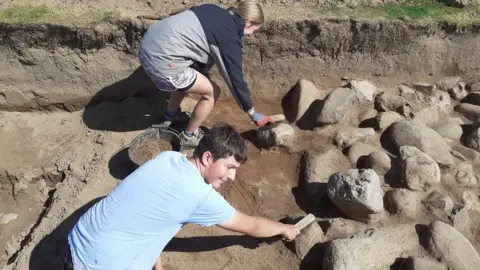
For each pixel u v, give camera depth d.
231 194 3.10
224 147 2.07
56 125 3.82
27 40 3.59
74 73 3.78
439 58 3.84
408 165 3.00
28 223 3.40
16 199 3.53
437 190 3.03
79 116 3.86
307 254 2.74
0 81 3.80
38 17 3.55
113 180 3.21
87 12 3.63
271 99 3.89
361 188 2.73
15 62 3.71
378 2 3.80
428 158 3.03
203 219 2.16
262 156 3.36
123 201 2.08
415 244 2.74
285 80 3.89
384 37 3.67
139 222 2.07
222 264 2.72
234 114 3.73
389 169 3.10
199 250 2.78
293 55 3.76
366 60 3.82
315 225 2.81
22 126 3.82
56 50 3.66
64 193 3.19
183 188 2.06
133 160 3.14
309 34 3.63
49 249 2.81
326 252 2.64
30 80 3.81
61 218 2.96
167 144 3.39
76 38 3.58
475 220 2.93
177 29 2.70
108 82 3.82
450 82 3.89
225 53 2.74
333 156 3.28
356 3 3.78
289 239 2.66
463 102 3.80
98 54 3.68
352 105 3.60
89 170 3.32
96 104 3.93
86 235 2.10
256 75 3.86
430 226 2.76
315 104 3.68
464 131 3.49
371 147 3.32
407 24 3.60
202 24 2.68
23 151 3.64
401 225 2.83
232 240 2.84
